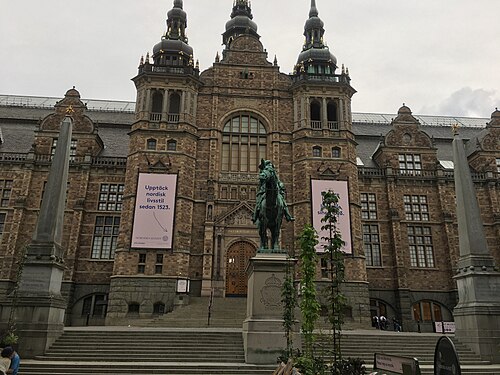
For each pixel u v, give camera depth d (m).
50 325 20.56
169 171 39.06
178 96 42.81
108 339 21.47
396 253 41.94
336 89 43.81
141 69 42.94
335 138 41.97
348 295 37.00
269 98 44.25
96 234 40.78
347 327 34.47
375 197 44.84
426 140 47.66
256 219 21.28
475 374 18.84
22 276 21.38
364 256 39.34
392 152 46.84
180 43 44.59
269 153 42.59
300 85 43.44
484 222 44.06
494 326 22.47
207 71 44.53
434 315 41.69
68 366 17.55
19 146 44.84
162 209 37.75
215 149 41.47
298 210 39.91
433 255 43.34
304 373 11.05
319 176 40.56
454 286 41.59
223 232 38.56
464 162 27.19
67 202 41.31
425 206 45.12
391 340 23.38
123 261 36.12
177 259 36.62
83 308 38.69
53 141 43.38
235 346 20.73
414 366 7.51
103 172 42.78
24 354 19.67
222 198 40.38
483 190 45.28
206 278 36.94
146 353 19.94
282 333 18.36
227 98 43.69
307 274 13.39
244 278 37.97
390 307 41.16
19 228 39.12
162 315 34.16
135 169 38.81
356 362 11.52
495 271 24.16
